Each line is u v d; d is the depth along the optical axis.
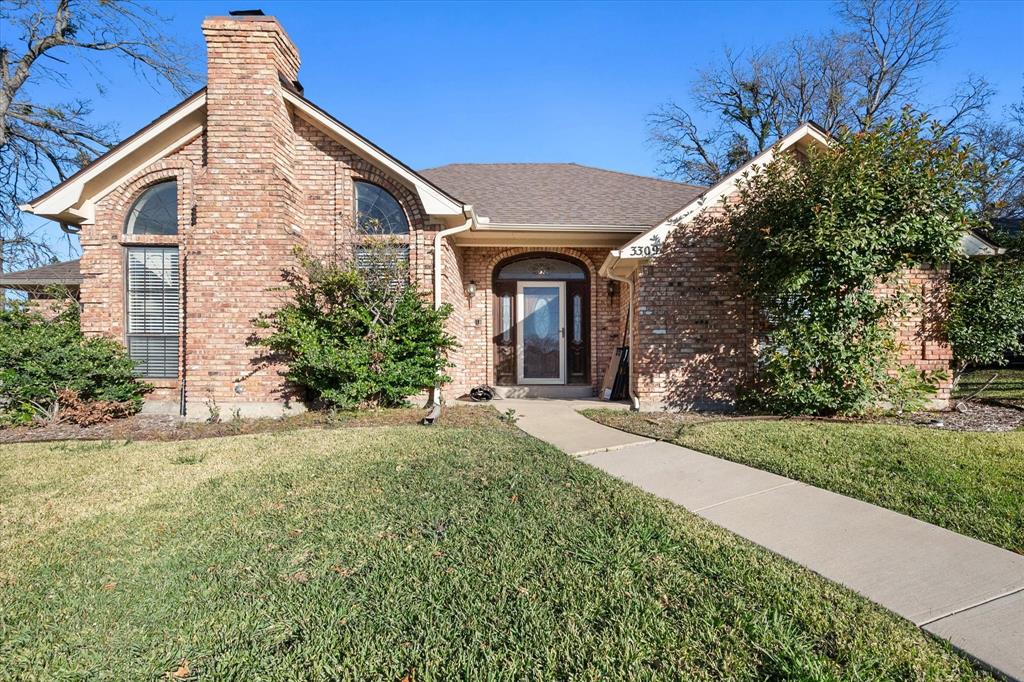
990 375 14.99
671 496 4.61
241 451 6.30
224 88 8.95
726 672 2.28
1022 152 18.73
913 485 4.58
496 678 2.28
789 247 7.49
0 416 8.33
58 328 9.05
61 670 2.37
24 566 3.38
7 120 17.62
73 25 17.48
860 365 7.63
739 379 9.28
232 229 8.88
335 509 4.27
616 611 2.75
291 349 8.75
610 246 11.46
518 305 12.34
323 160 9.78
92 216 9.56
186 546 3.65
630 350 10.08
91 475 5.38
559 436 7.21
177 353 9.62
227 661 2.42
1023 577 3.06
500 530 3.79
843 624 2.60
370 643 2.53
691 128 31.11
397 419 8.34
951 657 2.35
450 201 9.42
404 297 8.96
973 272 9.39
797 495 4.53
